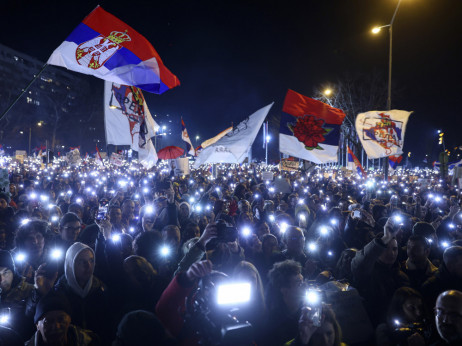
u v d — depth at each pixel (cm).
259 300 335
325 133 921
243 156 1252
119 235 491
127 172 2570
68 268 363
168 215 672
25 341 358
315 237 640
